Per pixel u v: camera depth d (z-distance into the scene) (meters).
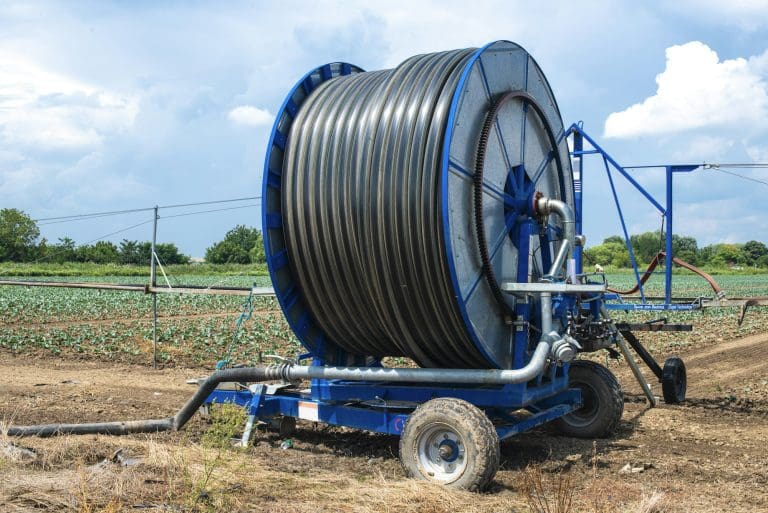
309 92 8.80
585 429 9.43
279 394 9.19
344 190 7.77
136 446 8.04
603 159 12.26
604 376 9.39
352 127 7.91
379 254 7.61
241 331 24.11
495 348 7.89
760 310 33.38
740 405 11.82
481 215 7.49
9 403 11.38
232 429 7.13
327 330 8.79
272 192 8.25
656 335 23.05
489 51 7.79
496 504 6.38
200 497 6.06
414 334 8.01
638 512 6.08
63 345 20.19
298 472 7.36
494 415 8.09
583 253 12.14
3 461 6.94
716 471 7.73
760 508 6.35
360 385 8.59
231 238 79.12
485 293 7.73
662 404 11.89
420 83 7.69
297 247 8.20
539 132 9.05
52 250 77.69
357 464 7.95
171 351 19.06
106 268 72.00
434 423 6.98
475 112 7.60
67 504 5.81
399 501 6.30
